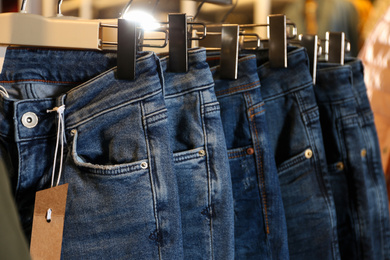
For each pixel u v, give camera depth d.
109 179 0.72
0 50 0.78
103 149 0.76
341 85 1.12
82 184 0.73
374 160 1.20
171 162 0.75
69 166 0.74
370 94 1.48
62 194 0.70
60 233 0.69
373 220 1.19
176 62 0.81
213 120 0.82
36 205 0.68
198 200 0.81
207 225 0.81
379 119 1.46
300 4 1.91
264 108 0.95
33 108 0.74
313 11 1.91
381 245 1.20
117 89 0.75
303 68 1.01
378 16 1.92
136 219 0.72
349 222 1.15
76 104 0.75
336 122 1.13
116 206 0.72
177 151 0.82
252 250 0.92
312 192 1.01
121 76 0.74
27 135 0.74
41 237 0.68
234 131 0.93
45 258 0.68
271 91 1.02
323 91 1.14
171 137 0.82
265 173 0.92
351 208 1.14
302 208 1.02
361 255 1.15
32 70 0.78
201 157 0.81
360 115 1.19
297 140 1.01
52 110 0.74
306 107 1.01
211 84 0.82
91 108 0.75
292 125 1.01
